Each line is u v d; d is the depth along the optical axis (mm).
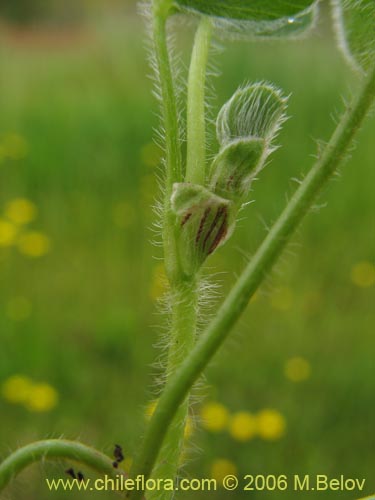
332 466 297
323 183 91
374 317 388
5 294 409
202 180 101
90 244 453
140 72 771
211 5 97
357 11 107
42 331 363
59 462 100
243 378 341
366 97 91
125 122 588
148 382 342
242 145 98
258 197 473
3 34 1269
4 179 519
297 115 538
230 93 544
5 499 99
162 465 104
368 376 333
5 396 312
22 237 423
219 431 298
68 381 340
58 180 518
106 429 315
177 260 101
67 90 751
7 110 657
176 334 103
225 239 100
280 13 96
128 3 1091
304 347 363
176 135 100
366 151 499
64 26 1227
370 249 437
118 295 415
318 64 567
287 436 308
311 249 439
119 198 500
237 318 92
